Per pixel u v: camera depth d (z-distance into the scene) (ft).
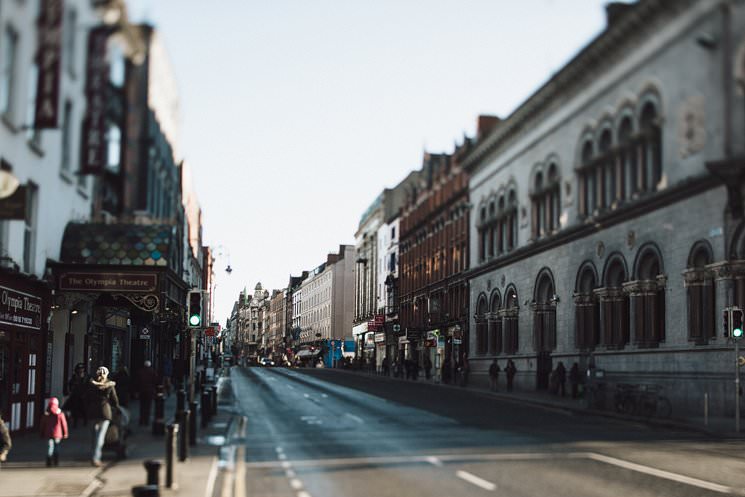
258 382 168.96
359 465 46.78
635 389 87.15
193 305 71.67
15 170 44.04
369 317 316.19
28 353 63.93
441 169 213.87
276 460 49.14
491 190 142.41
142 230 67.41
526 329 137.90
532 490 37.55
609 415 87.25
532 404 107.96
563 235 52.90
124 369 84.23
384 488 38.19
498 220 142.72
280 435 65.00
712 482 40.34
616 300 107.55
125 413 50.21
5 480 40.24
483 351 167.84
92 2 19.20
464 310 185.98
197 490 36.76
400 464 47.24
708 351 86.84
